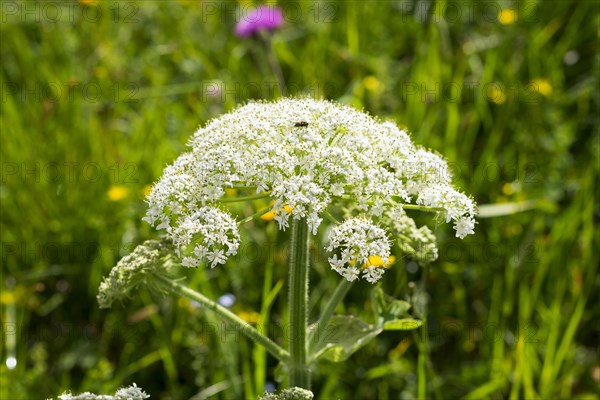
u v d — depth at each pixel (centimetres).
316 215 64
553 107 100
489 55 103
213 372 85
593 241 91
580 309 84
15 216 94
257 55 111
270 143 66
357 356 87
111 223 93
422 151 68
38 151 97
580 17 107
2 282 90
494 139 96
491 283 90
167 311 88
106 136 99
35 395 84
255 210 91
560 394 84
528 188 95
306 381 69
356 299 88
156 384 87
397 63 108
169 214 67
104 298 69
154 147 97
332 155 65
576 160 99
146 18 119
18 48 112
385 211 70
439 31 106
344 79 107
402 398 85
